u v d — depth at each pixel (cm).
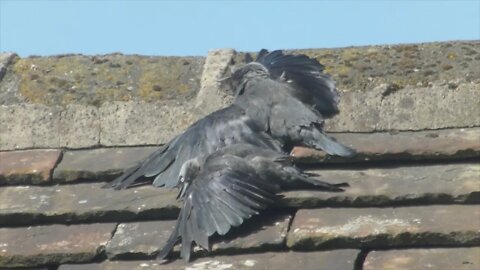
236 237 929
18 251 952
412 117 1055
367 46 1142
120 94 1111
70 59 1167
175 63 1153
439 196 955
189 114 1082
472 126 1045
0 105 1108
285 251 919
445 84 1070
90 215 984
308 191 966
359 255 908
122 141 1079
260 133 988
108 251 942
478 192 950
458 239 907
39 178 1039
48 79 1137
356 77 1092
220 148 977
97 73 1144
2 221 992
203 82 1113
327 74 1052
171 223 970
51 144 1083
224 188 945
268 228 935
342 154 979
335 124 1054
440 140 1025
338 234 919
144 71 1144
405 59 1112
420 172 996
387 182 981
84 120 1092
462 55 1107
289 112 994
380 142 1030
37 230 981
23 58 1173
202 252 923
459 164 1005
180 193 966
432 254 901
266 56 1062
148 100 1102
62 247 952
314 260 905
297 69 1046
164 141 1073
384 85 1076
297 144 990
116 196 1000
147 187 1005
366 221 935
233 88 1046
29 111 1101
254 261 911
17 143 1085
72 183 1037
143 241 948
